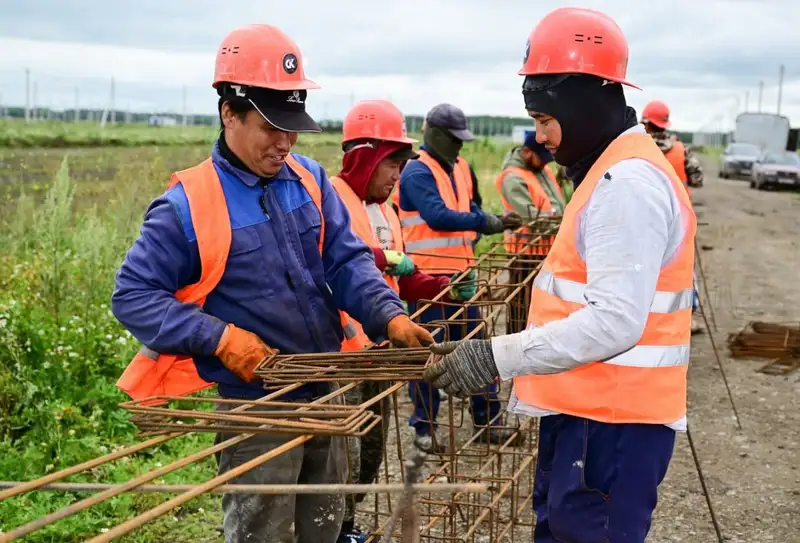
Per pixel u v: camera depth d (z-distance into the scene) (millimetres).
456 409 5793
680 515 4441
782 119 38094
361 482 3762
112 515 4109
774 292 10648
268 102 2600
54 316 6133
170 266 2588
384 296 2875
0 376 5004
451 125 5234
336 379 2404
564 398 2529
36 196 12891
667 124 8805
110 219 8578
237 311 2691
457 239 5363
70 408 4914
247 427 1995
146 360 2662
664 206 2279
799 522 4363
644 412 2461
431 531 3887
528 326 2627
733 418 5973
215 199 2637
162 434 2043
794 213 21797
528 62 2504
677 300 2463
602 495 2537
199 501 4309
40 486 1709
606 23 2467
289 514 2752
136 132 38000
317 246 2854
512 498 3682
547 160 6316
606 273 2223
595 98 2441
